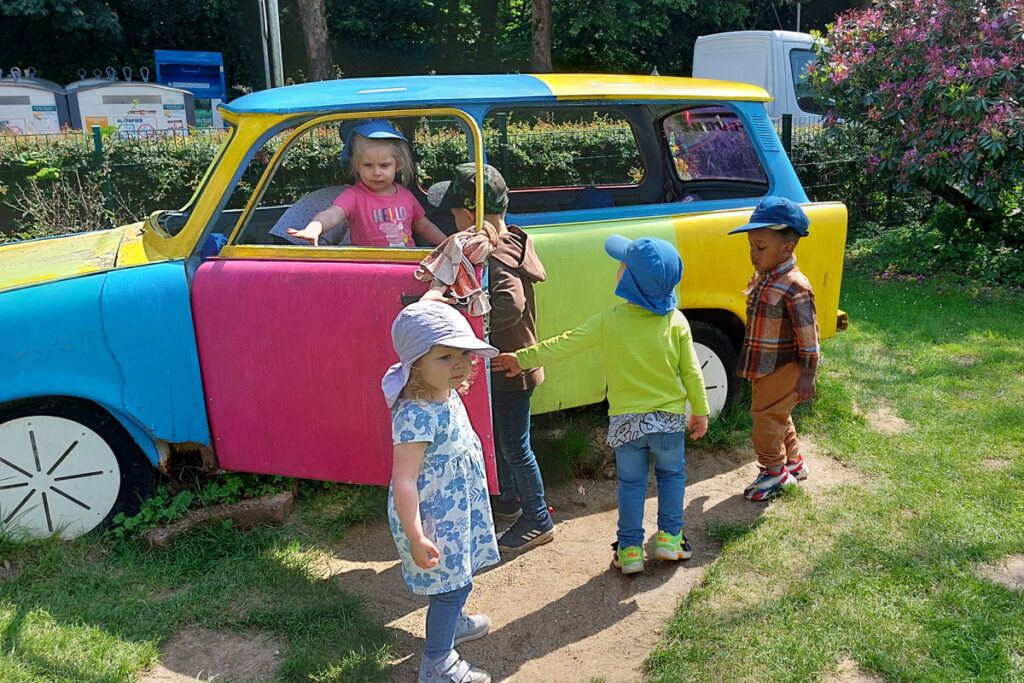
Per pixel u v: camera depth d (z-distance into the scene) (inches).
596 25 949.2
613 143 231.0
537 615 128.4
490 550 112.0
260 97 151.6
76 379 131.0
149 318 134.3
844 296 302.0
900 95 319.9
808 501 158.1
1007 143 302.8
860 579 131.2
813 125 401.7
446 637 108.5
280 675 111.7
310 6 728.3
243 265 136.3
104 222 326.6
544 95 156.3
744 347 154.9
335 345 133.2
